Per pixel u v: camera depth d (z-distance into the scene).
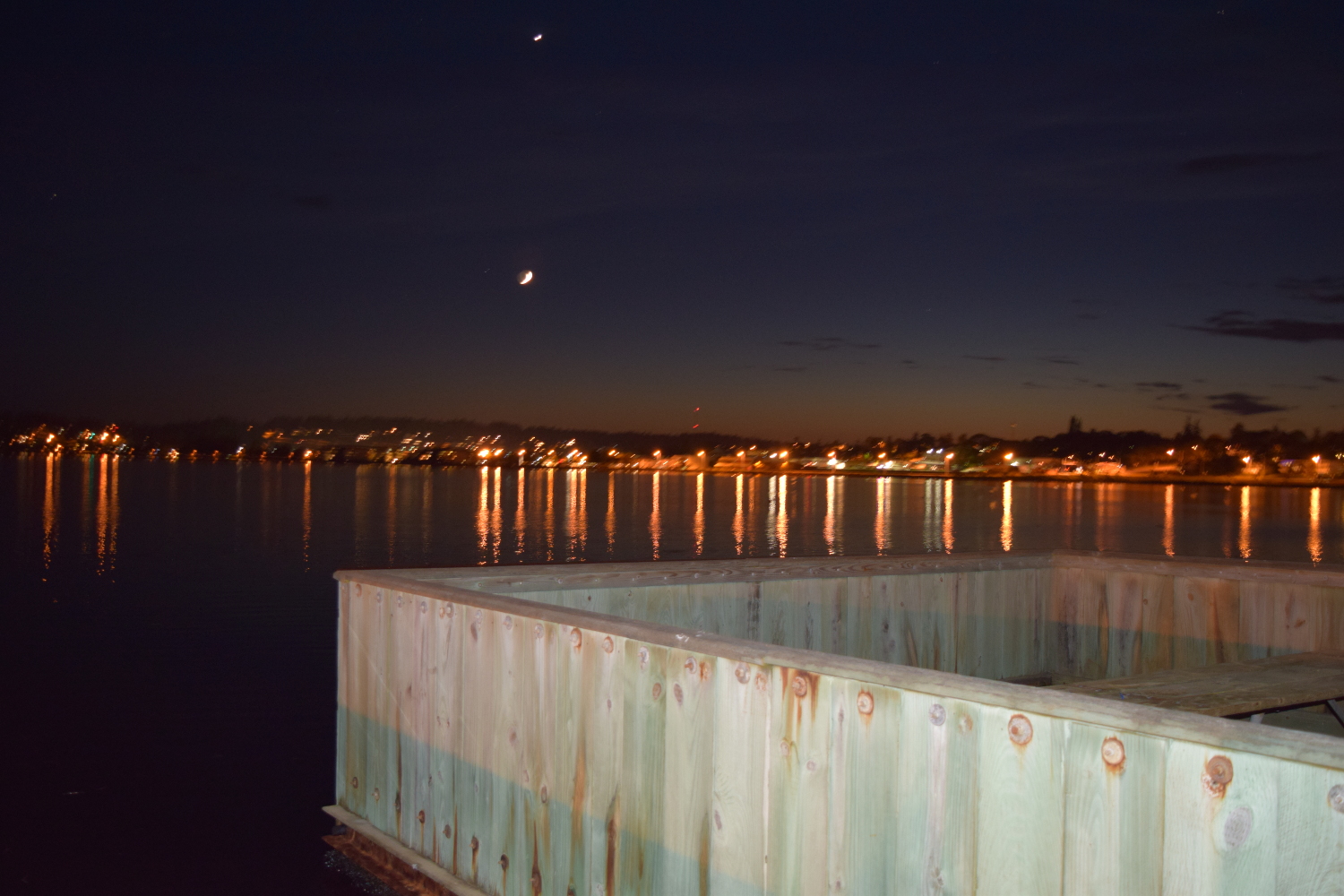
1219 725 1.99
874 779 2.55
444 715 3.94
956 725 2.40
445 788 3.92
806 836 2.69
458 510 45.78
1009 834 2.30
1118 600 5.71
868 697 2.57
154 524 29.53
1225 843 1.98
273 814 5.18
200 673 8.66
